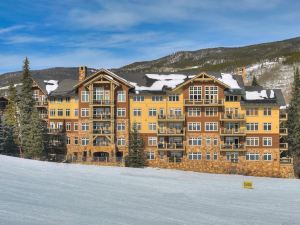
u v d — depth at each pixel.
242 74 97.75
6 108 101.69
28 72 95.44
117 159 84.31
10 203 34.56
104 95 87.31
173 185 56.53
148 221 31.69
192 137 85.31
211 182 64.38
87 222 29.88
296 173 82.19
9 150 88.56
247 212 37.84
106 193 44.69
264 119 83.50
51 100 92.25
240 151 83.81
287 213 38.03
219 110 84.69
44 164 71.25
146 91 86.62
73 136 90.94
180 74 91.50
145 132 86.75
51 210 33.19
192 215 35.09
